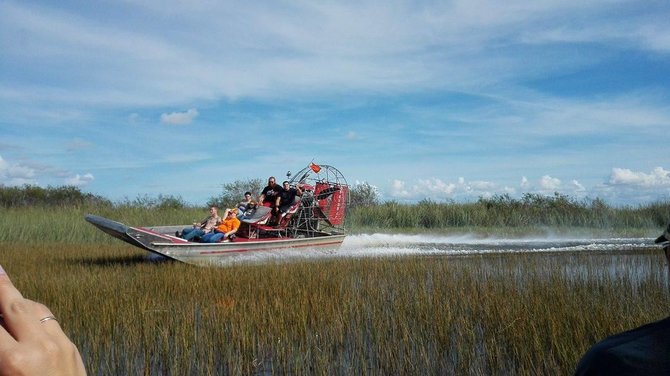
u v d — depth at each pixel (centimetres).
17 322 96
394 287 1181
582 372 162
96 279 1309
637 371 149
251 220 1859
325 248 2005
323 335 819
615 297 1027
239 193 3644
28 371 92
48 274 1412
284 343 788
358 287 1191
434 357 736
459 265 1541
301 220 2031
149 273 1426
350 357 748
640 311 880
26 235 2577
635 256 1822
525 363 705
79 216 2717
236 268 1490
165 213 2894
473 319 898
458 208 3238
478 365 704
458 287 1134
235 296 1095
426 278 1320
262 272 1400
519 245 2373
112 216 2769
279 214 1966
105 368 715
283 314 916
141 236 1564
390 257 1822
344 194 2127
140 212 2877
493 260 1712
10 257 1830
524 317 845
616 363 153
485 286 1138
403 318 887
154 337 805
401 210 3256
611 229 3056
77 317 921
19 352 93
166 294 1135
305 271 1409
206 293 1152
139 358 751
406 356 714
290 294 1097
